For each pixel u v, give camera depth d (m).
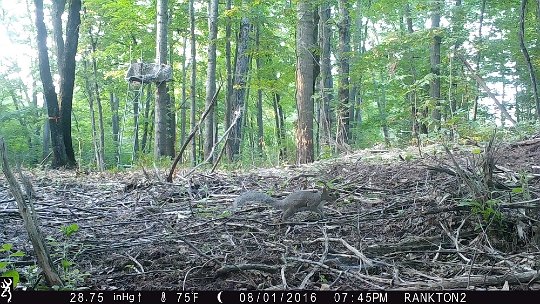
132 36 23.75
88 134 31.14
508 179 5.99
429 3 16.11
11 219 6.12
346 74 16.12
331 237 4.92
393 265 4.06
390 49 15.98
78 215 6.39
